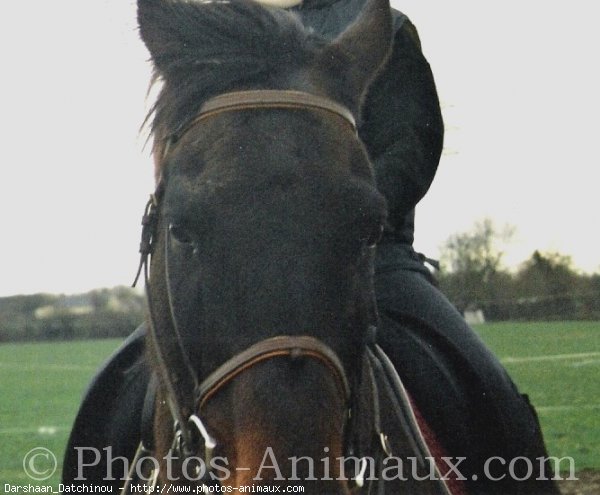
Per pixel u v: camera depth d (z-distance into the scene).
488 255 27.25
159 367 2.83
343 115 2.71
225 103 2.65
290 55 2.80
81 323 39.06
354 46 2.96
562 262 28.36
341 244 2.50
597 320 26.94
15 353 28.84
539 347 19.30
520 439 3.64
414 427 3.37
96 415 3.93
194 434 2.70
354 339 2.59
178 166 2.59
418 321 3.65
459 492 3.53
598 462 9.46
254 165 2.51
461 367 3.64
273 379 2.39
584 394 13.06
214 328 2.47
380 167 3.41
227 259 2.45
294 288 2.43
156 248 2.87
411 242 3.88
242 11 2.86
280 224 2.46
